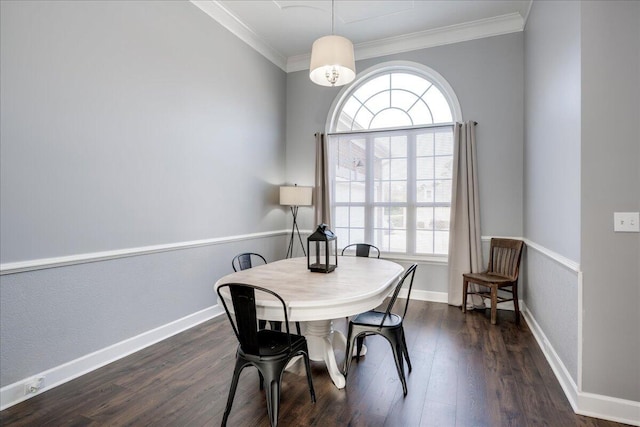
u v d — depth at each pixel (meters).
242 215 4.07
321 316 1.86
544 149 2.86
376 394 2.13
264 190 4.51
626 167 1.88
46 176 2.19
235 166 3.94
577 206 2.02
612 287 1.92
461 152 4.04
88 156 2.43
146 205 2.87
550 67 2.66
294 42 4.45
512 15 3.83
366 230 4.66
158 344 2.93
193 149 3.35
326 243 2.51
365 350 2.73
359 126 4.78
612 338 1.92
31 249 2.12
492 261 3.85
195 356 2.70
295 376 2.36
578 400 1.96
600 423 1.86
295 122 4.99
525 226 3.72
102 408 2.00
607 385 1.92
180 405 2.03
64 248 2.29
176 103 3.15
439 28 4.12
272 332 2.09
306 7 3.67
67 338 2.32
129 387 2.23
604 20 1.92
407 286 4.41
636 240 1.87
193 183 3.35
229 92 3.84
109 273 2.60
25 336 2.10
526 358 2.63
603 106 1.92
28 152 2.10
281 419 1.88
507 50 3.93
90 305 2.46
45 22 2.18
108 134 2.56
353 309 1.93
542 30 2.94
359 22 3.99
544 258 2.84
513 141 3.89
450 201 4.23
